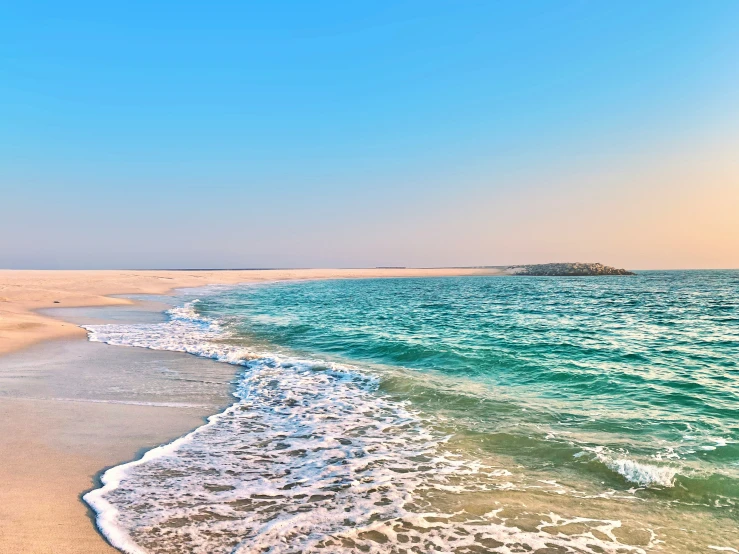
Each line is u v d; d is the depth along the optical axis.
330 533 4.84
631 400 10.12
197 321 25.31
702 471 6.45
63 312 28.97
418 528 4.99
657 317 27.80
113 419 8.42
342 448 7.38
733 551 4.64
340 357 15.27
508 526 5.07
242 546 4.53
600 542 4.79
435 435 8.00
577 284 81.44
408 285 79.31
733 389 10.90
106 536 4.56
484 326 23.02
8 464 6.23
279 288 67.94
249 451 7.17
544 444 7.55
